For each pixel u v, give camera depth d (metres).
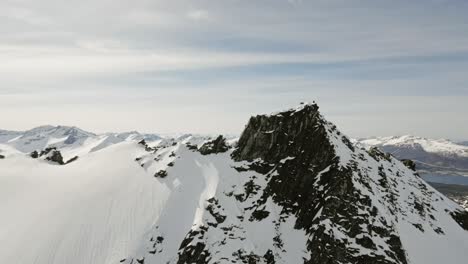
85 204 70.38
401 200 76.56
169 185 74.38
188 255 58.06
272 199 69.31
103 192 74.19
